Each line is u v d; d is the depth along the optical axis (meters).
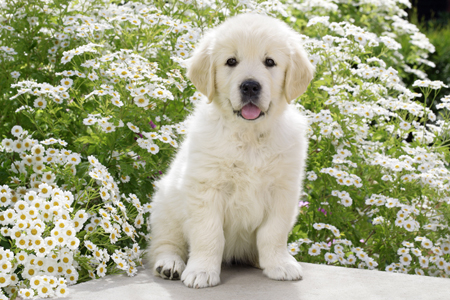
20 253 1.20
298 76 1.30
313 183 1.51
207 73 1.29
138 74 1.40
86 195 1.30
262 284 1.22
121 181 1.42
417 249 1.44
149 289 1.20
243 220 1.28
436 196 1.49
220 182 1.25
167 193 1.33
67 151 1.37
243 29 1.27
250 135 1.25
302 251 1.48
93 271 1.27
